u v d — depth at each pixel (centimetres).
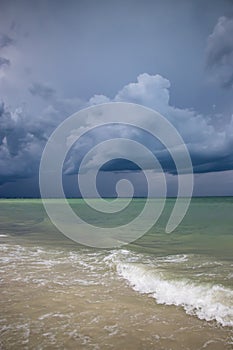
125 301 609
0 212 3002
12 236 1474
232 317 522
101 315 547
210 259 904
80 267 869
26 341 460
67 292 662
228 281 678
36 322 521
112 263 892
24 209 3391
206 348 436
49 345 448
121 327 501
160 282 700
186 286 661
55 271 828
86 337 470
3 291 671
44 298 628
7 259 973
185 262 873
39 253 1062
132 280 738
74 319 531
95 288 687
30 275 791
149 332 484
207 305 571
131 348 439
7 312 563
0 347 444
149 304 593
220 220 1825
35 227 1803
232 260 883
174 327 499
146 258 941
